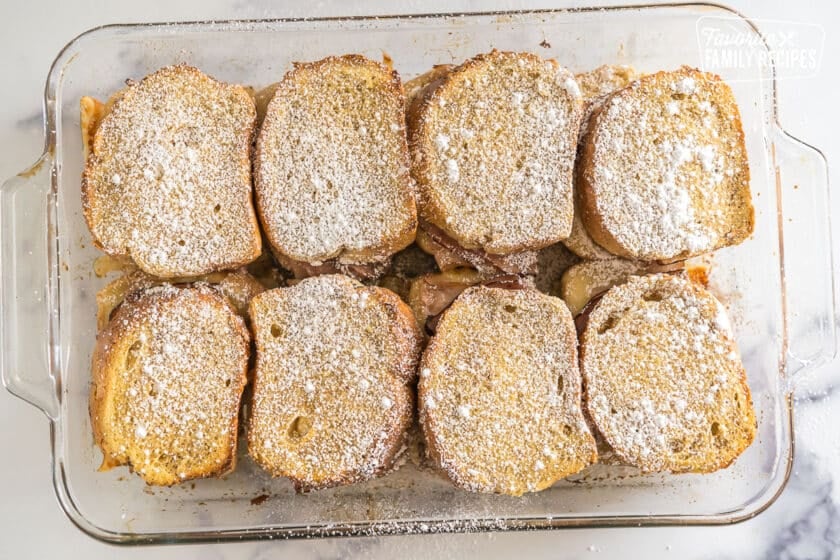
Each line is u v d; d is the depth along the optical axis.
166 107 0.48
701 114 0.49
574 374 0.47
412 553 0.52
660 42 0.52
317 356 0.47
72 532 0.52
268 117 0.48
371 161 0.48
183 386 0.47
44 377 0.51
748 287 0.52
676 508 0.50
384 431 0.46
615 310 0.48
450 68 0.50
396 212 0.47
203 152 0.48
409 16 0.51
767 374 0.51
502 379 0.47
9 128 0.53
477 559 0.52
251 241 0.47
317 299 0.47
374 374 0.47
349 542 0.52
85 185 0.47
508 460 0.47
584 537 0.52
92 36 0.50
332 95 0.48
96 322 0.50
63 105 0.51
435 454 0.46
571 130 0.48
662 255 0.48
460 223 0.48
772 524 0.53
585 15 0.51
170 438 0.47
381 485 0.49
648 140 0.48
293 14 0.54
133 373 0.47
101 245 0.47
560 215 0.47
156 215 0.47
